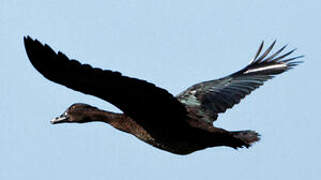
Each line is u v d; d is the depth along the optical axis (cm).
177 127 1617
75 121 1767
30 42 1312
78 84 1384
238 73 1842
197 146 1655
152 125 1608
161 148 1688
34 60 1326
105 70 1349
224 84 1806
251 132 1639
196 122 1622
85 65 1338
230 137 1602
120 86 1418
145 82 1402
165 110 1558
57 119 1772
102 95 1451
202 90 1794
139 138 1708
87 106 1764
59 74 1352
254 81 1811
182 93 1792
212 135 1616
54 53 1321
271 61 1853
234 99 1780
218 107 1767
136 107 1530
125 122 1722
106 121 1739
